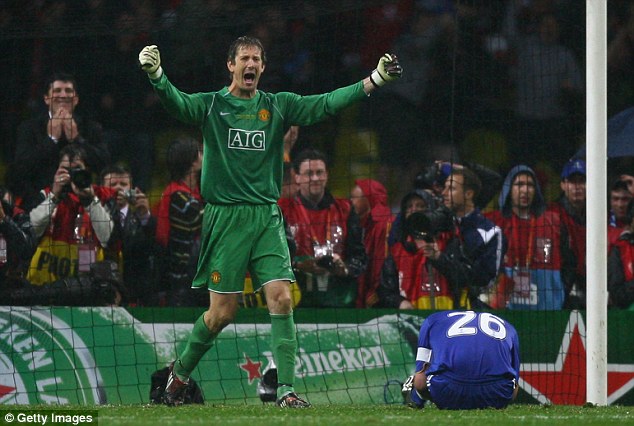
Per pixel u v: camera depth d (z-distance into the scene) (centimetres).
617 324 3234
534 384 3197
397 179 4028
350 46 4153
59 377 2959
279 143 2211
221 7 4056
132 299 3403
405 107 4097
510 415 1866
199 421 1662
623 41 4112
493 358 2066
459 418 1756
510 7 4181
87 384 2964
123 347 3019
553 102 4125
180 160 3494
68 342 2989
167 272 3425
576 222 3609
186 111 2136
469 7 4172
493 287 3494
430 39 4166
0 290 3288
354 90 2192
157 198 3844
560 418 1809
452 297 3469
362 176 4019
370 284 3534
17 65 3925
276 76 4128
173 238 3444
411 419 1719
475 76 4141
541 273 3544
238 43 2173
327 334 3112
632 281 3553
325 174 3581
